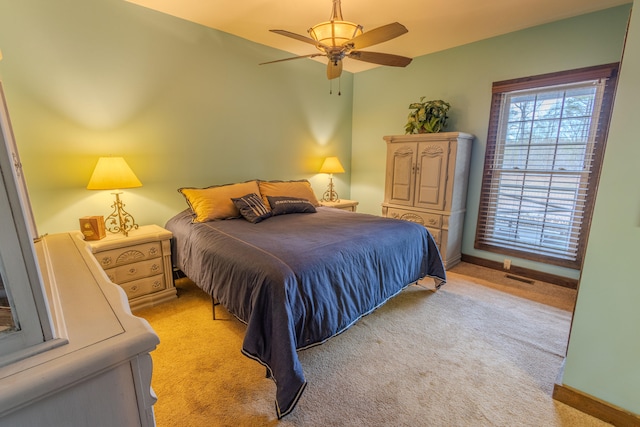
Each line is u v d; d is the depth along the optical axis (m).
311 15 2.73
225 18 2.81
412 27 2.91
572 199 2.83
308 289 1.63
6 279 0.53
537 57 2.89
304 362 1.82
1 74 2.05
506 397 1.56
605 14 2.51
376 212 4.59
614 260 1.31
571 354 1.47
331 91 4.23
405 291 2.83
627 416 1.35
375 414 1.45
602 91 2.59
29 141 2.21
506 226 3.30
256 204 2.84
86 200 2.51
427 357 1.87
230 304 1.81
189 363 1.82
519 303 2.59
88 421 0.60
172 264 2.76
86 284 0.95
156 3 2.54
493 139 3.27
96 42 2.40
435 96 3.68
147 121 2.75
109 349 0.60
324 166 4.11
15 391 0.49
